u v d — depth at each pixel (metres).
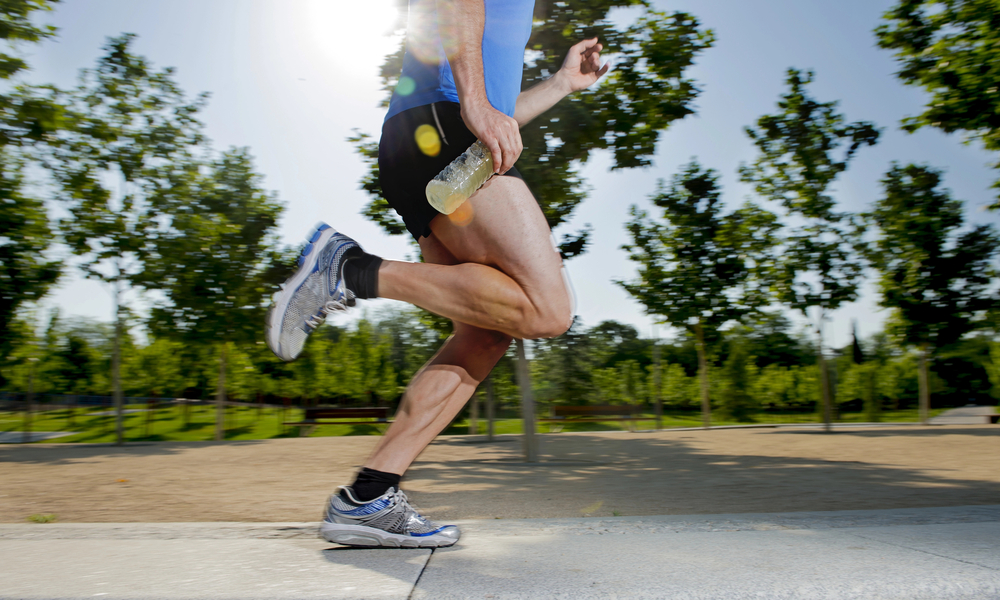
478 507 4.94
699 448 12.33
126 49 16.00
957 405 52.75
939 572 1.47
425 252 1.90
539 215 1.65
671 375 40.56
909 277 20.92
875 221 21.05
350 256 1.66
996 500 5.29
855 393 37.28
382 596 1.29
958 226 20.44
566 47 9.38
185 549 1.84
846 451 11.30
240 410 44.72
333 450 12.41
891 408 52.69
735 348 36.03
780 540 1.92
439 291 1.62
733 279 19.14
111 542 2.00
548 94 2.12
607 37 9.45
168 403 36.53
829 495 5.70
